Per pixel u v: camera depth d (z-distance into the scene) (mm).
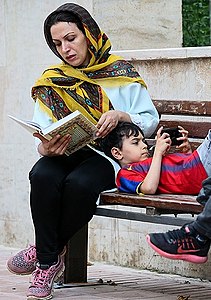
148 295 7668
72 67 7676
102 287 8047
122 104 7723
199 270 8656
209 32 11320
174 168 7152
